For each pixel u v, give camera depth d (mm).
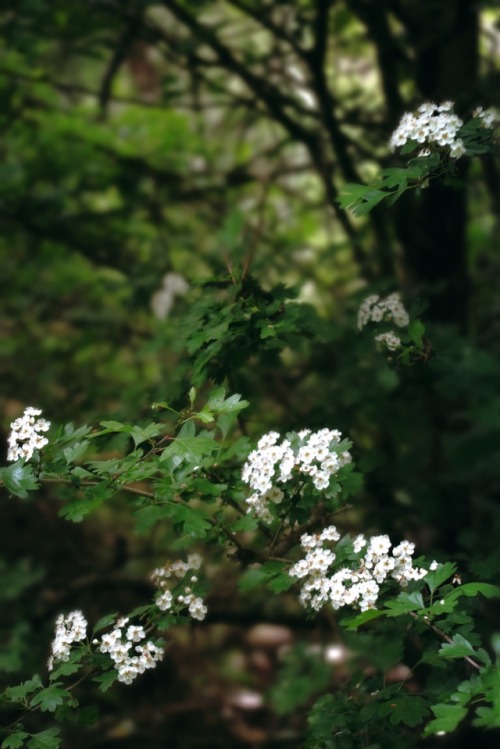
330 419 1626
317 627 1942
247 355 1402
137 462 1280
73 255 2471
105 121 2568
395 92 2090
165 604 1340
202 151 2598
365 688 1370
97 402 2195
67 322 2248
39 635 2061
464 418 2119
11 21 2037
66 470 1284
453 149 1275
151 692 2453
